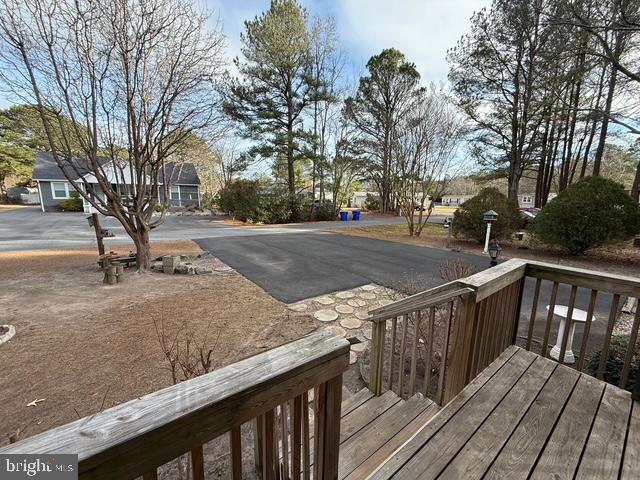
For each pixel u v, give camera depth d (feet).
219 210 71.20
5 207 72.64
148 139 17.44
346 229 45.24
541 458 4.07
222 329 11.60
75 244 28.68
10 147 70.95
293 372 2.64
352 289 16.67
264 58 45.47
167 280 17.92
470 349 5.47
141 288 16.33
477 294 5.19
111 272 16.80
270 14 44.55
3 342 10.13
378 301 14.93
